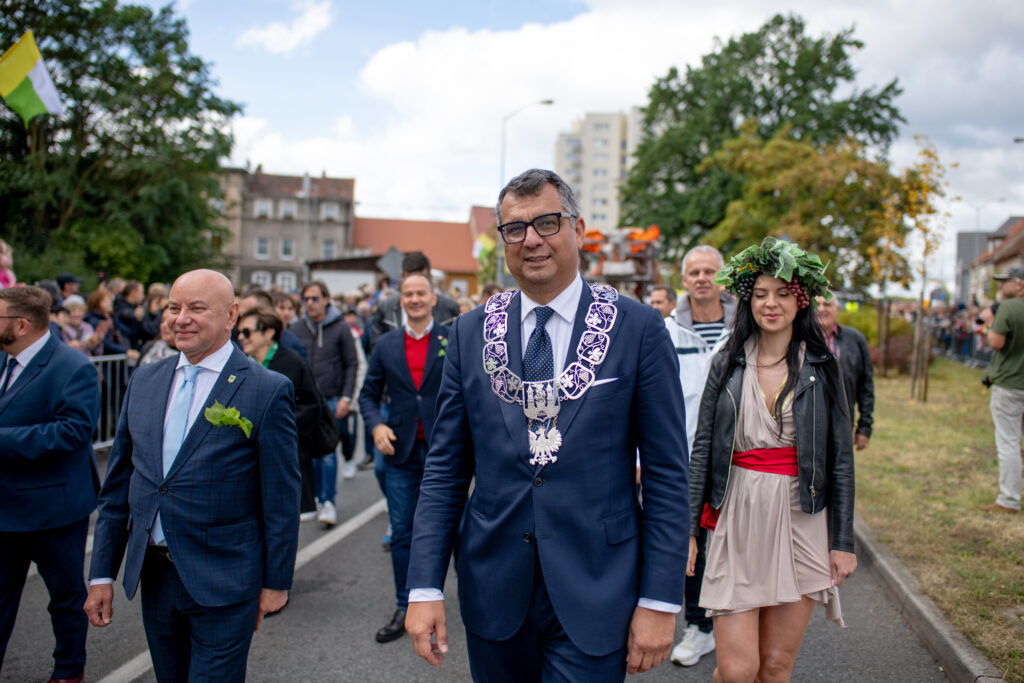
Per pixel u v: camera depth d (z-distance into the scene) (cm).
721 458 273
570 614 188
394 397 418
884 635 390
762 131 3106
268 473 258
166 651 259
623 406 197
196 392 260
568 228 201
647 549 194
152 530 251
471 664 212
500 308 212
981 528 521
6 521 306
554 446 194
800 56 3044
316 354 664
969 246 6650
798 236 1983
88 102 2556
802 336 274
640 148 3438
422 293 421
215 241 3144
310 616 425
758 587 261
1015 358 555
